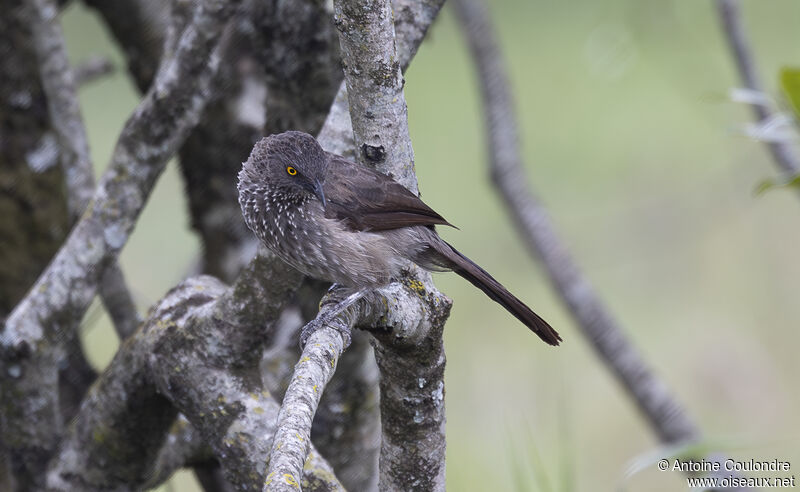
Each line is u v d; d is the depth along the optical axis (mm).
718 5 12141
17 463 9516
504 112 13078
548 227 12727
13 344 9016
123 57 11820
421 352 7605
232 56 10500
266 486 5172
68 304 9156
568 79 21906
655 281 18578
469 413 15789
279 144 9164
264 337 8336
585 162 20422
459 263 9445
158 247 18766
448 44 23938
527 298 18891
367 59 7348
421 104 22641
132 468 9219
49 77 10125
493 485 12734
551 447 14625
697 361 17188
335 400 10047
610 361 12164
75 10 21844
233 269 11148
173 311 8672
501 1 23391
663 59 14016
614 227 18172
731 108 15773
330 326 6938
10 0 10648
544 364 16453
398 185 7930
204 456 10008
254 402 8289
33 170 10992
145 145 9078
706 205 17875
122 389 8797
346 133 9383
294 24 9867
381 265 9102
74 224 10430
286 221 9117
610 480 15648
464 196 20484
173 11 9336
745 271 18297
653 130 20547
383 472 8203
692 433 11906
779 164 11625
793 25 21469
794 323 17562
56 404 9469
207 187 11047
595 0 22812
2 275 10945
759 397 16656
